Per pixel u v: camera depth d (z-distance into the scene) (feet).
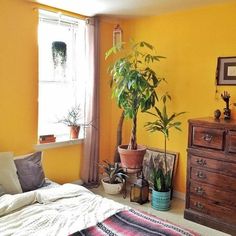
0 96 9.31
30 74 10.09
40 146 10.49
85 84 11.94
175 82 11.43
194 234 5.79
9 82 9.51
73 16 11.28
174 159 11.51
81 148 12.14
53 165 11.11
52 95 11.36
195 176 9.31
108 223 5.99
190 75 11.00
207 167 9.00
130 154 10.72
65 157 11.54
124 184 11.58
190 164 9.43
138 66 12.37
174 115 10.64
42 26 10.74
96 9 10.80
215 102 10.38
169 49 11.52
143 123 12.48
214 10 10.19
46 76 11.08
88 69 11.84
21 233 5.64
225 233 8.59
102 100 12.85
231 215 8.54
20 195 7.09
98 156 12.44
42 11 10.36
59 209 6.82
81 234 5.49
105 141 13.21
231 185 8.48
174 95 11.50
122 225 5.90
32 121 10.31
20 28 9.63
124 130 13.29
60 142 11.09
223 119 9.52
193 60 10.87
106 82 12.92
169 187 10.53
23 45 9.77
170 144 11.75
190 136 9.41
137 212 6.63
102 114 12.93
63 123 11.79
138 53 11.09
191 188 9.44
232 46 9.86
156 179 10.36
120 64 10.62
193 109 11.00
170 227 5.88
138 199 10.73
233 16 9.76
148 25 12.10
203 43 10.56
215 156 8.79
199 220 9.21
